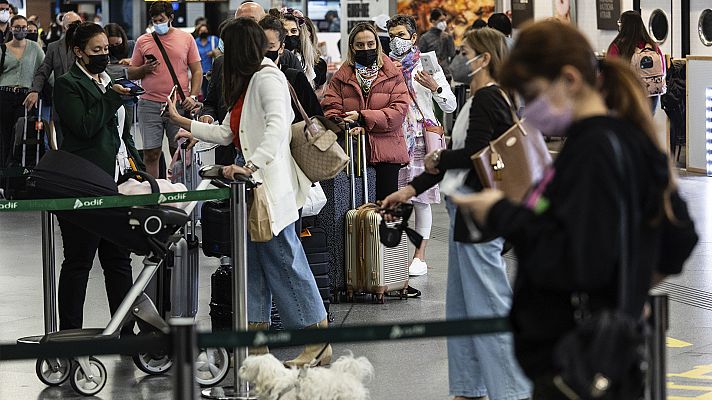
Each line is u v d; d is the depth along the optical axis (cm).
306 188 1273
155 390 1262
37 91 2452
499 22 2420
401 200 1060
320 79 2100
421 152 1903
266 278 1297
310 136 1263
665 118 3133
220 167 1188
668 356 1354
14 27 2777
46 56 2467
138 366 1319
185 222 1209
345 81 1761
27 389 1268
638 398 650
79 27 1359
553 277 618
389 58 1808
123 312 1202
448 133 3766
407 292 1730
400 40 1866
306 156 1265
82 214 1223
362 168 1733
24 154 2481
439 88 1870
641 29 2772
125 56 2169
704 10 3159
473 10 4522
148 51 2427
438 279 1869
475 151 1034
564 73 628
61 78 1349
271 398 1032
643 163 632
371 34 1747
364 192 1753
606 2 3609
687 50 3234
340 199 1692
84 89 1347
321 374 1023
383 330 775
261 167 1198
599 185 611
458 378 1113
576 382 613
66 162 1266
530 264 621
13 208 1209
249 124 1238
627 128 638
